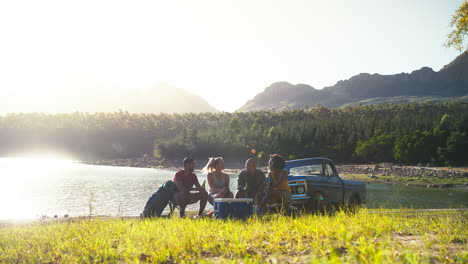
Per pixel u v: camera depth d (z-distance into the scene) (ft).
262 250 15.15
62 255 16.42
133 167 445.78
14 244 19.85
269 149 451.53
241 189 31.42
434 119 410.72
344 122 461.78
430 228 20.65
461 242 15.81
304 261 12.67
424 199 127.54
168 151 529.04
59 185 151.43
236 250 14.84
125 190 137.18
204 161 497.87
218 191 32.37
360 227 18.93
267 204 31.12
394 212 34.35
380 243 14.25
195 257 14.66
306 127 454.81
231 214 25.67
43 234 22.50
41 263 15.89
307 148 438.40
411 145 333.01
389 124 429.38
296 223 21.25
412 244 14.79
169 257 15.06
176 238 17.44
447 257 12.15
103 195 117.19
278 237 17.08
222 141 494.59
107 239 19.01
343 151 412.16
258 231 18.81
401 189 178.19
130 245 16.87
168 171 359.25
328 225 19.76
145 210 31.96
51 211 78.28
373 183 222.07
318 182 35.45
